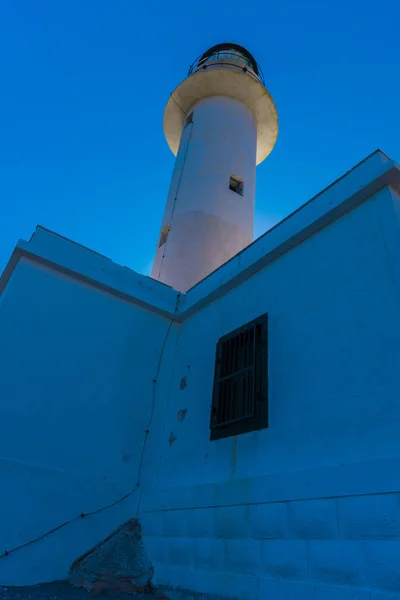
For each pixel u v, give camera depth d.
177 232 10.87
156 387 7.09
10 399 5.70
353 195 5.08
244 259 6.75
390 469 3.45
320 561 3.63
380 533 3.31
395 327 3.98
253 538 4.32
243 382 5.55
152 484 6.32
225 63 14.28
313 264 5.37
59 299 6.74
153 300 7.71
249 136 13.44
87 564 5.23
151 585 5.19
